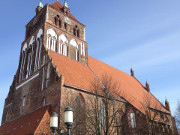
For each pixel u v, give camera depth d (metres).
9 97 39.31
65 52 37.28
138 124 31.16
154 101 45.59
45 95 28.94
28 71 36.19
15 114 34.47
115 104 28.42
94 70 40.12
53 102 26.81
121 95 36.22
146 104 37.47
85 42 42.41
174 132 38.75
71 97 27.30
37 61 34.72
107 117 24.11
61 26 39.19
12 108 36.16
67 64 34.34
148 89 52.78
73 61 37.31
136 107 33.50
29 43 39.72
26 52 39.69
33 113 28.62
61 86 26.77
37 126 23.77
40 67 33.03
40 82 31.33
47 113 25.81
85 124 25.30
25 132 24.78
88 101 28.80
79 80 31.39
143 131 30.17
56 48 36.03
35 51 36.56
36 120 25.53
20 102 34.47
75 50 39.44
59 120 24.41
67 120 10.74
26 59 38.62
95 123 24.39
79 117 27.12
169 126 39.59
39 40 36.66
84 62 39.88
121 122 28.98
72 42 39.59
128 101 34.75
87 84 31.70
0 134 31.67
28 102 32.25
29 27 43.12
